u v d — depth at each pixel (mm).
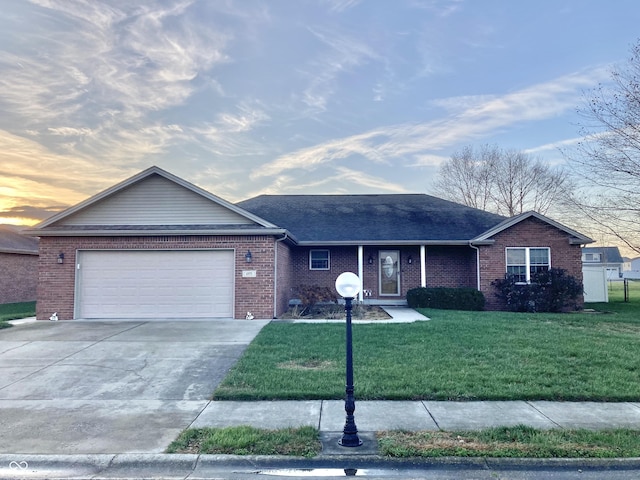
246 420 5793
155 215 15047
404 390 6758
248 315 14172
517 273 17891
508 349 9250
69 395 7031
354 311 16344
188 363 8703
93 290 14438
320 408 6219
